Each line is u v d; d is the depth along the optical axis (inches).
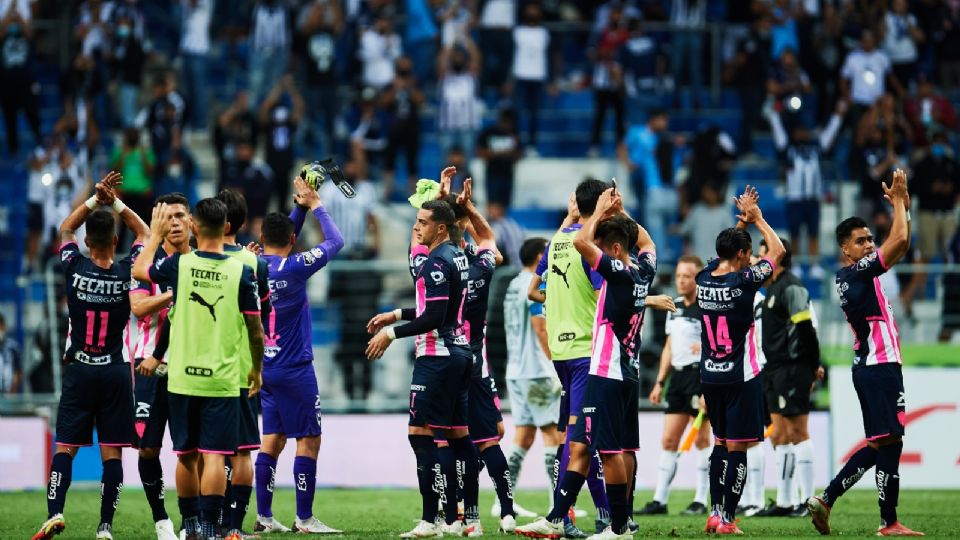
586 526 1592.0
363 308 2498.8
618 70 3253.0
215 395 1208.8
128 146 2979.8
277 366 1462.8
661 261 3024.1
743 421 1430.9
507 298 1715.1
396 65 3294.8
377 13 3398.1
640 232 1322.6
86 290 1304.1
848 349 2449.6
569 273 1385.3
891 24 3373.5
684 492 2191.2
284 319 1461.6
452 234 1397.6
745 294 1413.6
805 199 3026.6
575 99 3548.2
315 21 3243.1
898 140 3223.4
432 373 1347.2
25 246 3120.1
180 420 1213.1
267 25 3294.8
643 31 3452.3
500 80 3376.0
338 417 2289.6
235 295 1213.7
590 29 3535.9
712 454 1464.1
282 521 1668.3
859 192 3149.6
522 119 3425.2
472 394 1443.2
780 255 1422.2
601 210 1251.2
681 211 3095.5
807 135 3041.3
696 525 1589.6
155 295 1278.3
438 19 3457.2
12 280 3056.1
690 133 3452.3
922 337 2598.4
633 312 1264.8
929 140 3149.6
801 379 1720.0
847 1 3393.2
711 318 1435.8
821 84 3314.5
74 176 2997.0
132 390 1355.8
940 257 2984.7
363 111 3223.4
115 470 1337.4
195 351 1206.3
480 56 3363.7
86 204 1334.9
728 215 2972.4
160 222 1220.5
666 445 1792.6
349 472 2278.5
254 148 2999.5
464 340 1373.0
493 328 2405.3
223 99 3533.5
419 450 1378.0
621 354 1266.0
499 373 2390.5
